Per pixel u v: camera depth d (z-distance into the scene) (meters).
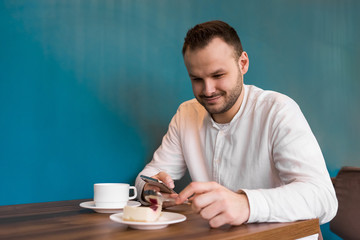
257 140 1.25
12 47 1.25
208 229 0.79
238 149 1.29
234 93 1.15
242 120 1.29
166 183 1.15
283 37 2.20
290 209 0.86
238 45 1.17
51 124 1.33
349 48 2.64
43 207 1.14
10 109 1.24
